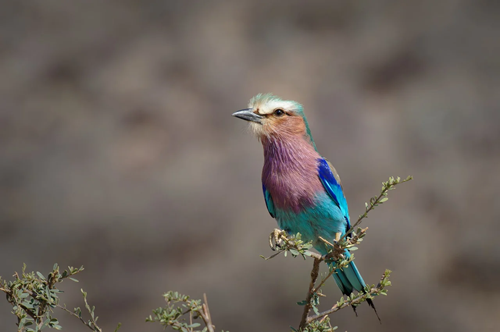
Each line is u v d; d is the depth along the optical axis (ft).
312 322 16.01
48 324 14.23
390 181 15.12
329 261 16.08
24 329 14.07
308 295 15.93
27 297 14.69
